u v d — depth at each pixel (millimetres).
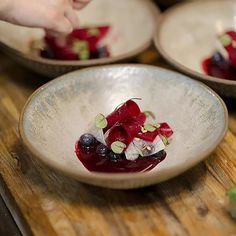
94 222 516
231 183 556
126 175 478
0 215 574
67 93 610
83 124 608
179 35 775
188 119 592
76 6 695
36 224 515
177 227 507
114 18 825
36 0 618
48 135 567
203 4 799
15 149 612
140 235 500
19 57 691
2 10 603
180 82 613
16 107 685
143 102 627
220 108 562
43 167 582
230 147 603
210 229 503
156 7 793
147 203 534
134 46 768
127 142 570
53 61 667
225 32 762
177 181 558
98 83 631
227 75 721
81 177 482
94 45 774
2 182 573
